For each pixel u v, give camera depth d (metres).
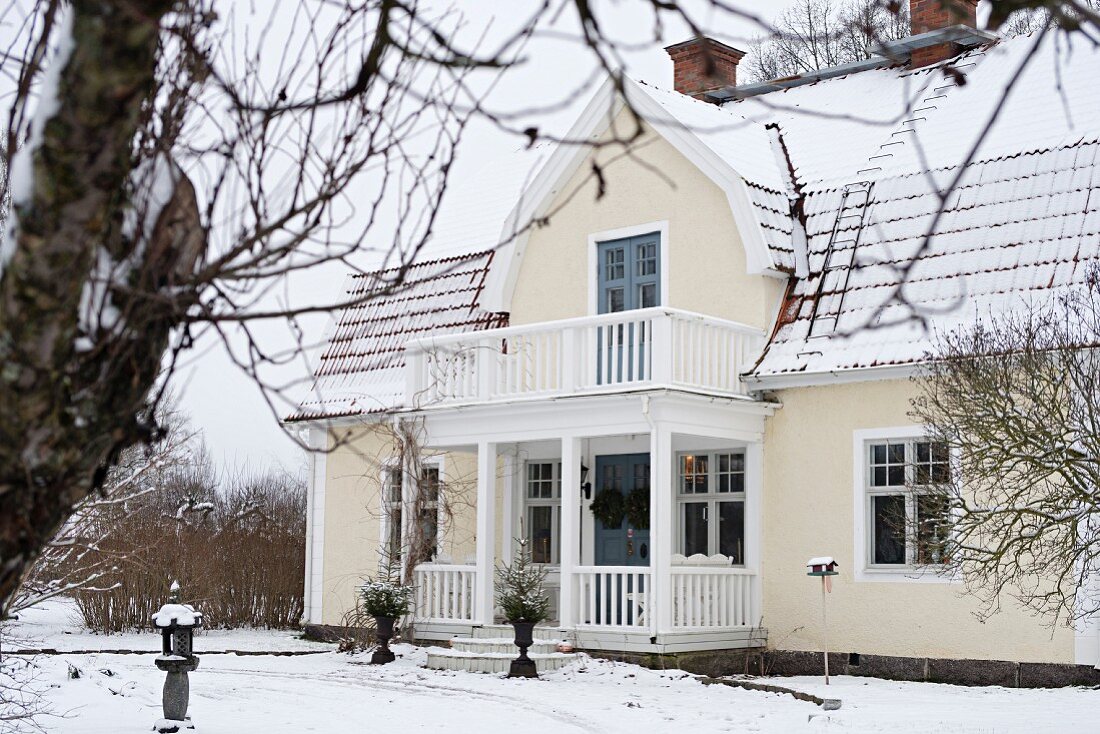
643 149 19.67
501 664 17.00
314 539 23.20
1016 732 11.12
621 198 19.92
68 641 21.97
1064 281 15.68
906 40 20.47
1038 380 11.67
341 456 22.95
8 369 4.21
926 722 11.88
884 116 19.97
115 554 11.85
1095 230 15.95
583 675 16.23
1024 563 15.12
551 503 20.98
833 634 17.05
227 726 12.14
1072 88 18.05
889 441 16.92
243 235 4.50
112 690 13.79
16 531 4.40
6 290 4.17
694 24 3.84
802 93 22.14
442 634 19.38
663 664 16.56
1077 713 12.47
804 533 17.52
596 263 20.11
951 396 12.84
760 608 17.84
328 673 17.05
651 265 19.62
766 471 18.02
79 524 10.59
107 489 10.85
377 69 4.38
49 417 4.32
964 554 13.95
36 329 4.19
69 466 4.45
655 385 16.86
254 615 26.00
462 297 22.55
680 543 19.31
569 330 18.03
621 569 17.27
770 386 17.88
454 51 4.36
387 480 21.50
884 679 16.41
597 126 20.03
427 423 19.80
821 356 17.33
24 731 11.01
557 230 20.67
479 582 18.72
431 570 19.66
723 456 19.02
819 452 17.48
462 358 19.38
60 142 3.99
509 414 18.69
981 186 17.42
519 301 21.08
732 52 23.27
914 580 16.34
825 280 18.12
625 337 17.64
